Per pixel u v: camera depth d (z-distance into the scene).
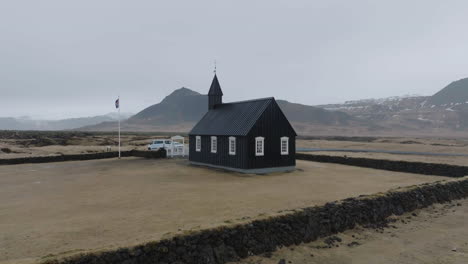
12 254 10.89
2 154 52.38
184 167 36.88
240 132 32.75
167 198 20.11
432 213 18.19
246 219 12.66
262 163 33.03
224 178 29.05
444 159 40.84
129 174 31.56
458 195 21.84
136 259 9.70
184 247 10.65
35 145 71.88
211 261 10.99
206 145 38.12
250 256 11.90
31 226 14.13
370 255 12.43
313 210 14.36
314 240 13.73
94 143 81.69
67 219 15.27
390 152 54.34
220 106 42.47
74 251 9.38
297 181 27.38
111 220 15.02
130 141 90.50
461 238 14.34
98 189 23.52
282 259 11.79
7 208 17.72
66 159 44.56
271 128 33.84
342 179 28.58
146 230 13.43
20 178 29.38
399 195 18.22
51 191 22.89
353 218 15.51
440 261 11.91
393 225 16.05
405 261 11.91
